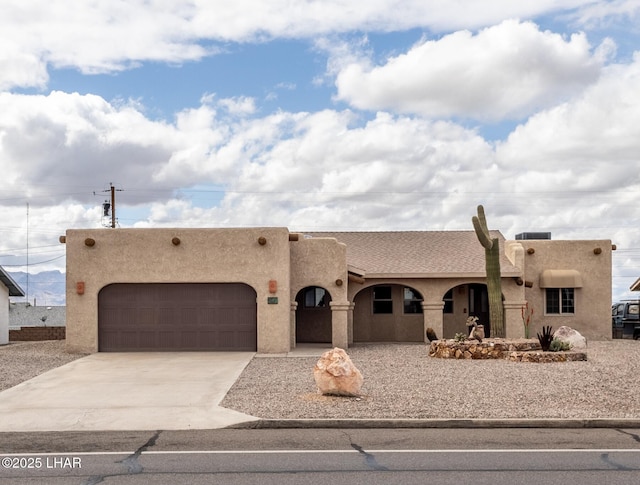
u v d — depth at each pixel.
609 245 29.80
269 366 19.62
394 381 16.34
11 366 19.81
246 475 8.60
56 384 16.62
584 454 9.73
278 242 23.52
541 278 29.39
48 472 8.84
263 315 23.38
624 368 18.73
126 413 13.04
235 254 23.47
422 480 8.34
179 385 16.28
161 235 23.48
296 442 10.66
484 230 24.33
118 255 23.41
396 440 10.78
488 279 24.41
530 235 31.14
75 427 12.01
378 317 29.16
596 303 29.66
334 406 13.22
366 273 27.14
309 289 28.84
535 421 11.91
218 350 23.53
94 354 22.91
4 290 31.53
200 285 23.62
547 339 21.52
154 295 23.55
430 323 27.80
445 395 14.34
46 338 34.59
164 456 9.71
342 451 9.97
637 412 12.66
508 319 27.88
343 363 14.15
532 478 8.41
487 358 21.44
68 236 23.44
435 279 27.88
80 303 23.34
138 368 19.39
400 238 31.38
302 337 28.73
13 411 13.36
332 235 31.61
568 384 15.77
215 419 12.37
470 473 8.66
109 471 8.86
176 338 23.52
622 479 8.37
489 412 12.59
